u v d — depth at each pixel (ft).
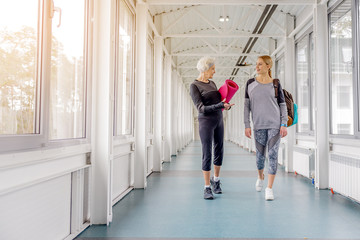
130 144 13.65
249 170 19.54
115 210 9.85
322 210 9.82
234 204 10.58
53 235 6.50
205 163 11.44
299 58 19.95
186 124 53.67
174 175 17.85
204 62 11.27
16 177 5.09
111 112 8.73
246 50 27.58
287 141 19.44
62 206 6.97
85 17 8.54
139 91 14.25
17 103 5.48
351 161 10.98
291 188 13.73
